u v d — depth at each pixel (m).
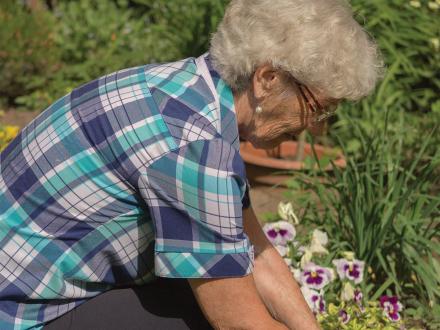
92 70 8.28
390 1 7.04
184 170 2.31
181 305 2.78
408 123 6.45
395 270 4.32
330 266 4.14
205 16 7.50
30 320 2.62
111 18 8.91
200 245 2.38
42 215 2.49
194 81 2.46
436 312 4.03
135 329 2.71
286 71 2.35
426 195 4.32
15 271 2.53
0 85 7.98
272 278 3.09
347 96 2.40
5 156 2.63
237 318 2.46
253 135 2.53
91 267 2.56
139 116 2.38
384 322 3.92
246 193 2.88
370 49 2.46
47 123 2.53
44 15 8.76
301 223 4.46
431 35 6.80
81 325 2.68
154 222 2.39
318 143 6.57
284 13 2.31
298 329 3.05
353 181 4.34
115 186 2.42
